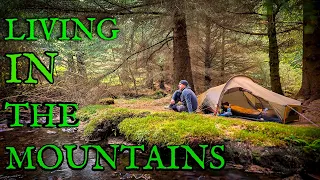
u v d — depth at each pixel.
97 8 8.18
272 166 4.46
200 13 7.86
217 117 6.73
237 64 14.07
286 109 6.38
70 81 11.43
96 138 6.63
